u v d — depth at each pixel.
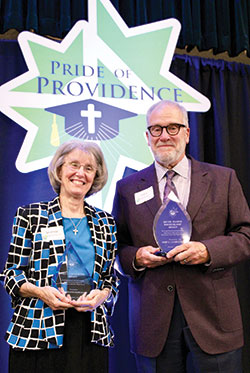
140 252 1.56
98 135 2.17
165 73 2.28
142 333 1.58
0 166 2.11
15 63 2.20
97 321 1.43
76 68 2.17
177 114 1.68
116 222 1.78
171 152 1.65
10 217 2.08
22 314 1.37
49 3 2.20
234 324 1.55
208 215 1.61
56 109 2.12
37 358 1.35
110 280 1.55
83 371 1.39
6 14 2.13
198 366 1.53
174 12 2.42
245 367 2.22
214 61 2.53
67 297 1.35
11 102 2.05
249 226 1.63
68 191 1.53
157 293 1.58
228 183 1.67
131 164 2.18
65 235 1.48
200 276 1.56
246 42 2.45
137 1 2.34
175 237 1.55
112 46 2.24
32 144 2.06
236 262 1.55
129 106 2.22
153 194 1.68
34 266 1.40
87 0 2.29
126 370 2.08
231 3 2.55
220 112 2.44
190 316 1.52
